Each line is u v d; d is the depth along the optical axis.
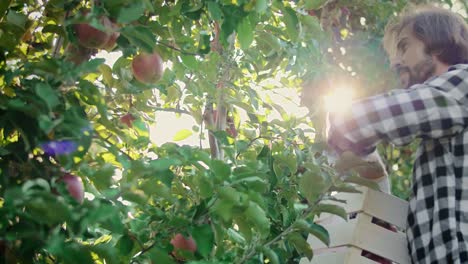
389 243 1.60
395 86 2.86
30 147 1.21
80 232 1.13
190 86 2.14
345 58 2.82
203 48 1.77
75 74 1.20
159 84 1.97
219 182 1.46
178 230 1.48
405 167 3.87
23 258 1.23
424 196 1.47
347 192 1.56
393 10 2.91
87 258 1.15
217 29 2.15
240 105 2.23
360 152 1.45
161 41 1.77
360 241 1.58
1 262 1.22
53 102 1.13
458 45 1.53
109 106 1.85
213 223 1.51
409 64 1.57
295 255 2.03
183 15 1.73
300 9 2.12
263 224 1.45
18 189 1.08
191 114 2.16
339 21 2.82
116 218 1.26
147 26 1.48
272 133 2.13
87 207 1.16
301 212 1.63
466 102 1.41
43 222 1.12
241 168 1.62
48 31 1.47
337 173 1.52
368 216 1.61
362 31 2.88
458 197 1.42
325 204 1.56
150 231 1.56
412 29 1.56
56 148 1.19
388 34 1.62
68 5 1.43
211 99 2.19
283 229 1.79
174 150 1.60
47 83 1.21
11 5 1.49
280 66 2.47
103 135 1.69
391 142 1.44
